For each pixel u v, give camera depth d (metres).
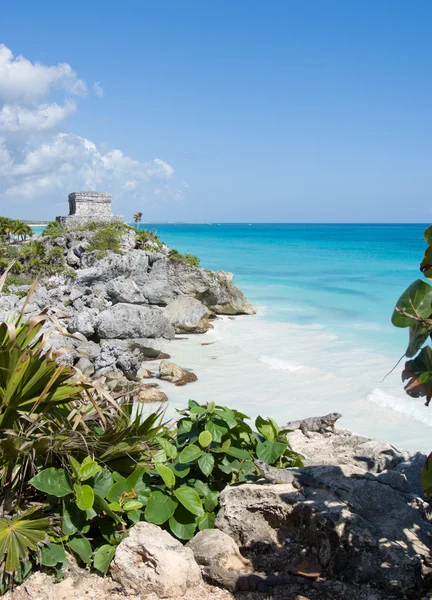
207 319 32.34
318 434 8.05
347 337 27.50
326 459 6.68
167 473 5.04
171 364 20.44
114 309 26.88
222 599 4.32
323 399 17.56
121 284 34.81
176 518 5.15
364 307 36.81
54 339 22.05
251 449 6.08
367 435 14.45
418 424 15.24
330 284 49.88
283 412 16.34
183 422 6.00
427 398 3.86
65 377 4.96
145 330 26.72
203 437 5.45
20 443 4.55
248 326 31.66
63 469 4.82
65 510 4.73
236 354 24.39
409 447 13.61
